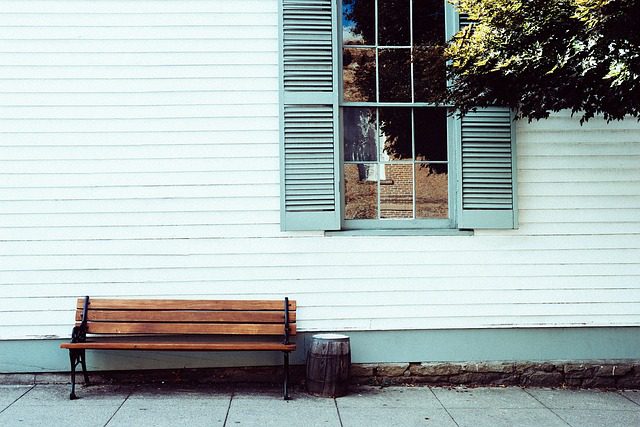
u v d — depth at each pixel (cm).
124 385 665
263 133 680
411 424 571
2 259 663
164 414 583
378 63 704
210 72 679
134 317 650
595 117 702
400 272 687
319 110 679
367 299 684
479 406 625
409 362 688
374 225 698
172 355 675
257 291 677
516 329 696
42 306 665
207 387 664
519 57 543
